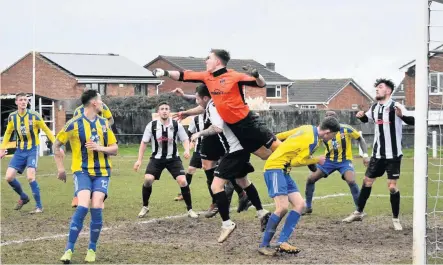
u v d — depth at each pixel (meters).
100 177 8.48
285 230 8.70
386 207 13.52
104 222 11.49
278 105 66.81
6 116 41.16
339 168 12.12
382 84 10.77
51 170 23.78
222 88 9.00
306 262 8.31
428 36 7.54
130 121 42.44
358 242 9.73
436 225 11.12
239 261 8.36
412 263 8.01
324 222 11.53
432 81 9.95
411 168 24.22
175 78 9.10
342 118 42.12
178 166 12.09
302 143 8.55
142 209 12.12
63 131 8.33
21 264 8.16
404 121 10.62
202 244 9.50
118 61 58.72
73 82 53.62
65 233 10.40
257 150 9.31
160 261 8.34
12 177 12.84
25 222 11.51
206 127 11.62
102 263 8.23
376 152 10.97
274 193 8.67
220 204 9.19
